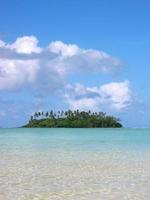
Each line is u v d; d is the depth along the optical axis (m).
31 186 16.44
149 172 20.84
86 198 14.04
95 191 15.35
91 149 38.75
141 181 17.75
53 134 89.44
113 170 21.67
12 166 23.61
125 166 23.62
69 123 170.75
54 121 174.62
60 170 21.66
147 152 34.75
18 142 53.12
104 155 31.58
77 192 15.16
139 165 24.19
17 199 13.84
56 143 50.34
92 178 18.70
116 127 173.25
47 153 33.72
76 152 34.81
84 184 16.97
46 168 22.62
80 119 171.50
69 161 26.61
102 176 19.34
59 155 31.58
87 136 76.19
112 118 173.88
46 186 16.45
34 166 23.62
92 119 170.75
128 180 18.06
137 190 15.52
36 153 33.72
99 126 170.75
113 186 16.44
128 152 34.75
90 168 22.61
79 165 24.16
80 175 19.70
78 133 97.75
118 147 41.81
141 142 52.91
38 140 59.28
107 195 14.55
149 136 77.06
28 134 90.69
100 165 24.16
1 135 84.00
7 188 15.98
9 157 29.73
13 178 18.64
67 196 14.39
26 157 29.72
